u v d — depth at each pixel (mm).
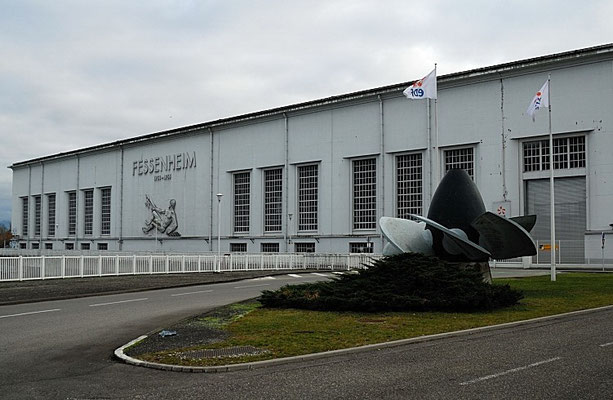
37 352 11586
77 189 92812
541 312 16062
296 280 32656
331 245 60969
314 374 9156
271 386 8406
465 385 8219
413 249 20656
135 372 9641
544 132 49000
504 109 51031
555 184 49469
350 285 17672
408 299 16375
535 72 49625
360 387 8234
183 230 76125
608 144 46312
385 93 57219
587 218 47031
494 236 19188
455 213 20281
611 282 27406
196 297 22938
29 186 103312
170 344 11898
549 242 49406
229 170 71188
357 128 59812
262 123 68062
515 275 36531
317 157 62719
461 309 16391
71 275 31938
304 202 64562
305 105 63406
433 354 10648
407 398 7605
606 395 7543
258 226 67875
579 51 47094
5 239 114312
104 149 87812
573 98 47906
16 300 21516
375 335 12477
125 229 84562
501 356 10289
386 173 57312
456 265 18406
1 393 8336
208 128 73125
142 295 24078
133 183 83812
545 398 7465
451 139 53594
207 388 8391
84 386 8695
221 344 11711
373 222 58625
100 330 14445
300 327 13758
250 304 19016
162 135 78875
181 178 76938
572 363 9555
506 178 50750
